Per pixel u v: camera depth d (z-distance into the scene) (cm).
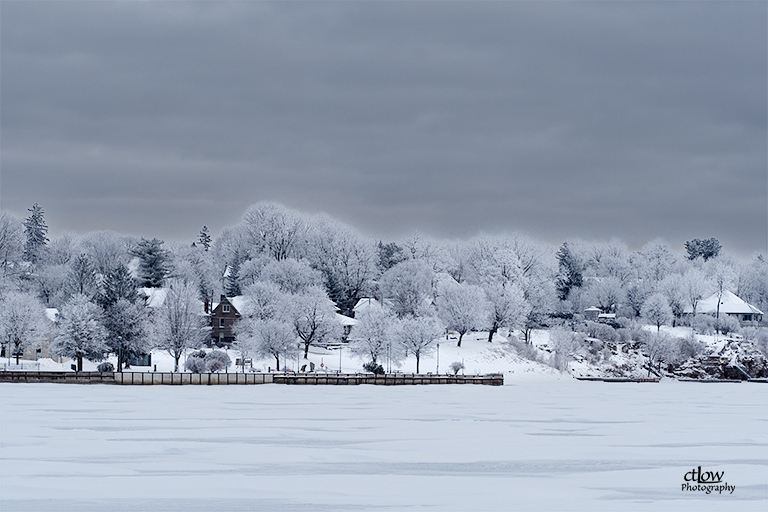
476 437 8244
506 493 5766
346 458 6988
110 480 6072
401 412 10219
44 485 5909
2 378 13012
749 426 9450
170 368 15288
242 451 7256
